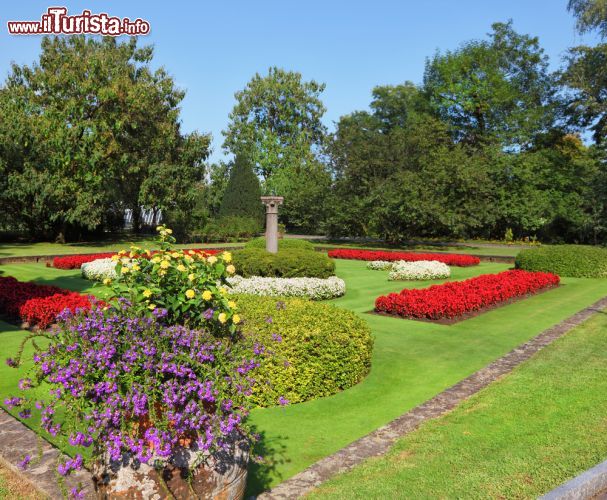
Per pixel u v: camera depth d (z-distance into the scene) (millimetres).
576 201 27094
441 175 24156
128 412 2283
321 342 4523
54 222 25484
